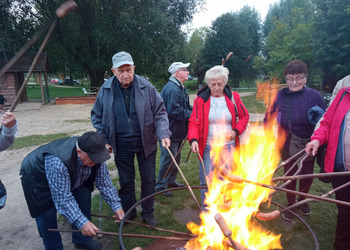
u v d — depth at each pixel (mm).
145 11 19266
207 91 2984
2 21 17578
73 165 2191
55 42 19359
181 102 3627
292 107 3059
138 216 3361
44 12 18594
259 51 44781
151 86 2973
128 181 3021
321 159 2455
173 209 3541
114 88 2867
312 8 20234
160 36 19859
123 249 1702
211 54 33906
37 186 2254
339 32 16375
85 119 11508
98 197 3867
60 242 2461
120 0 18906
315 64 18094
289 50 19750
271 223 3168
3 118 2314
